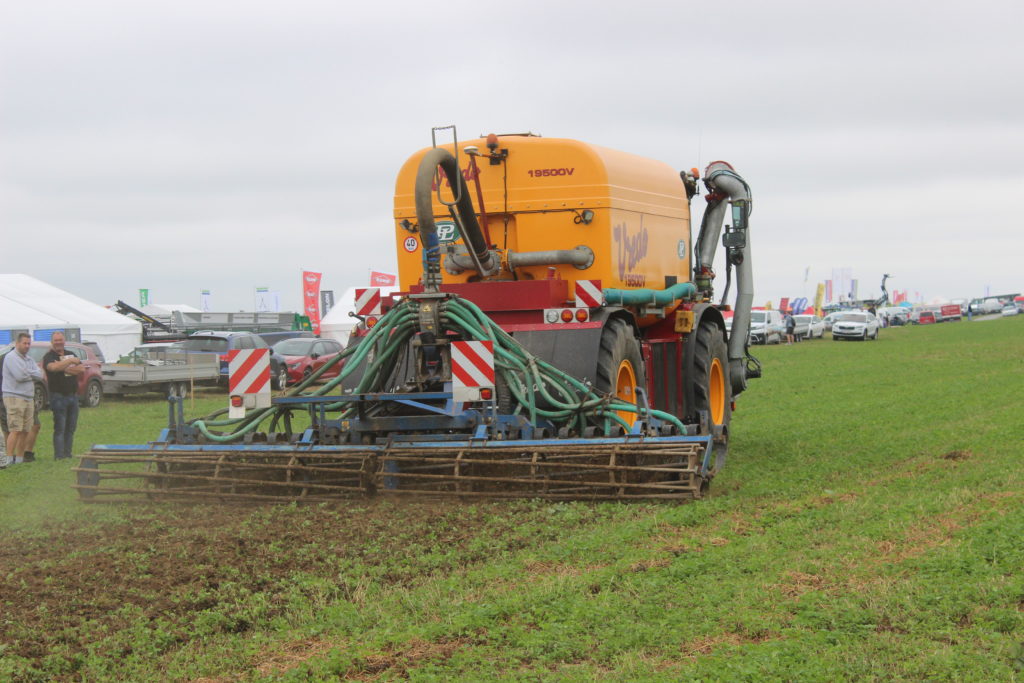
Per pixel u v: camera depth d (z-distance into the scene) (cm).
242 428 1114
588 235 1195
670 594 656
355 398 1046
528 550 782
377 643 581
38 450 1775
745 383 1595
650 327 1386
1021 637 559
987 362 3316
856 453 1343
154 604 664
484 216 1209
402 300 1085
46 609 653
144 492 1033
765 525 872
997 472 1084
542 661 548
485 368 1016
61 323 3272
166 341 3956
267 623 629
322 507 958
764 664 527
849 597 636
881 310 10100
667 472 973
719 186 1521
